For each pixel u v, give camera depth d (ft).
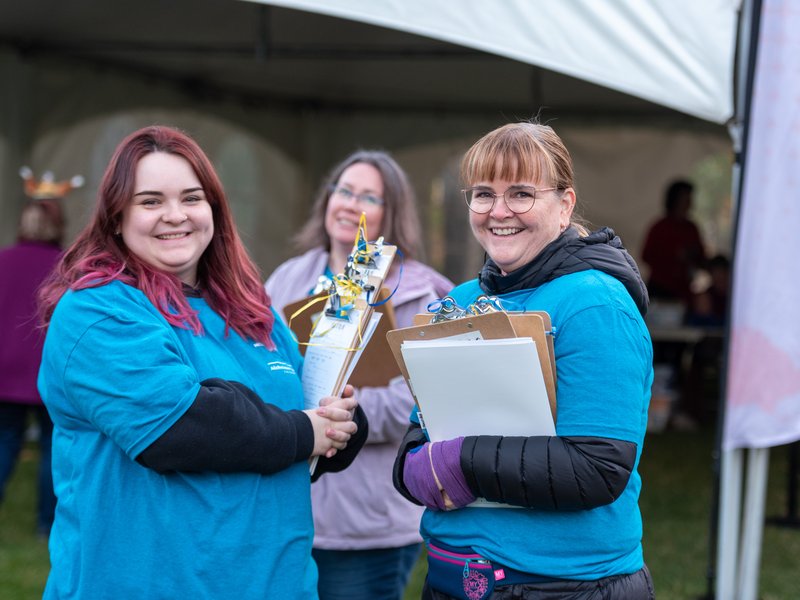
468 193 6.52
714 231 55.21
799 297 11.32
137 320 5.96
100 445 6.03
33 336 14.60
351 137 31.37
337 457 7.15
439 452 6.12
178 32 22.17
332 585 8.77
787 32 11.36
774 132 11.39
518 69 26.02
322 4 12.87
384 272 7.15
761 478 11.71
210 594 5.98
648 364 6.12
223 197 6.73
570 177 6.39
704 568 14.23
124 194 6.25
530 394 5.84
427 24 12.78
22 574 13.21
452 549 6.31
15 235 21.68
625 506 6.24
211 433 5.86
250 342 6.70
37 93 22.38
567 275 6.15
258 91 28.89
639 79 12.40
